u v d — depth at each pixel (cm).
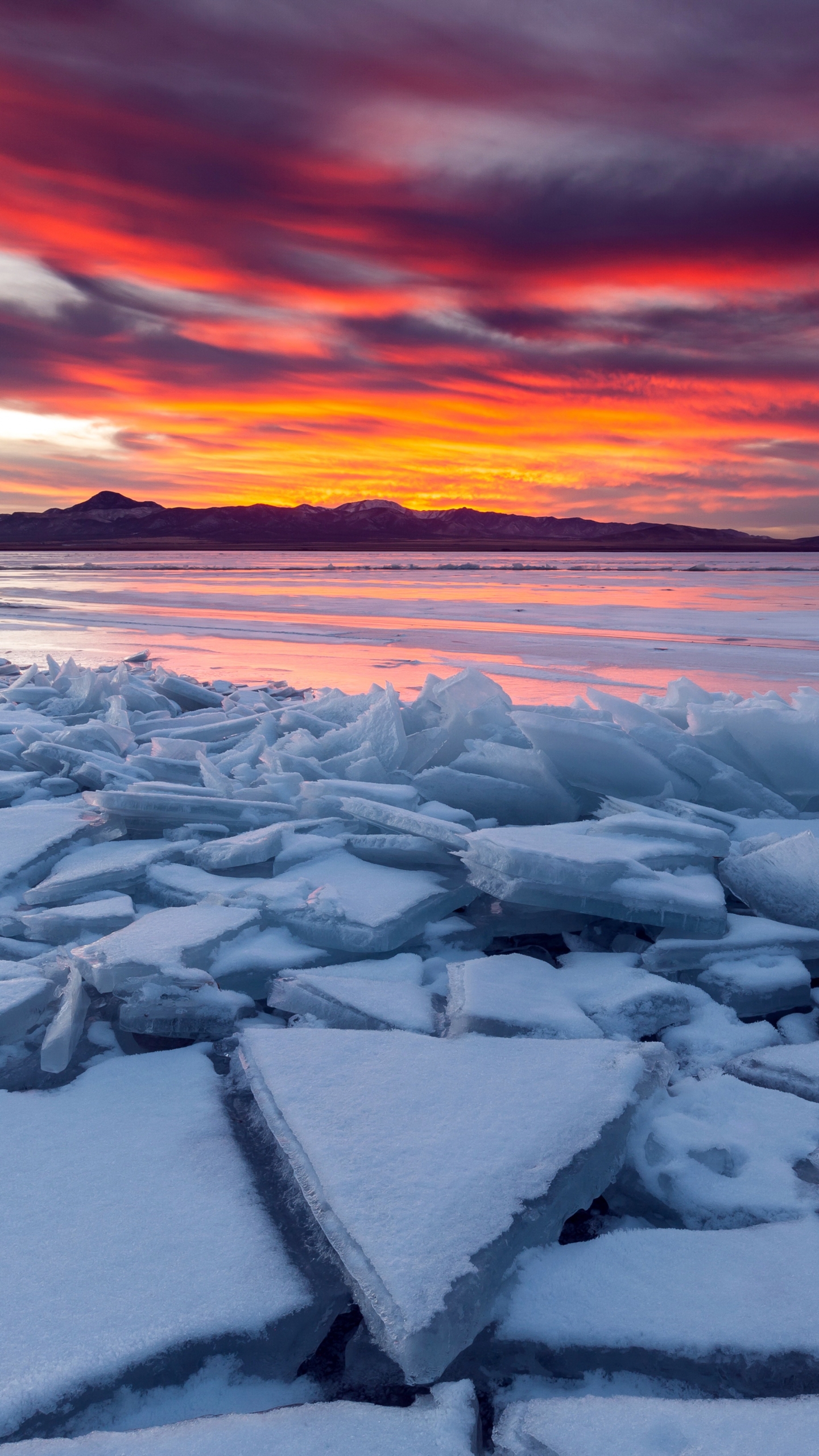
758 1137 214
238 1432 129
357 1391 152
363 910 322
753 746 509
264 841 386
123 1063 249
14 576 7075
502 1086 207
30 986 269
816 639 2011
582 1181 184
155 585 5131
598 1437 128
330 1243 168
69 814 470
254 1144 208
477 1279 150
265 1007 300
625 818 387
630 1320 155
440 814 447
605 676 1370
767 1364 147
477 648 1822
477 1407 138
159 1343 147
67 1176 194
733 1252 173
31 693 842
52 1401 138
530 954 348
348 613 2848
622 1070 214
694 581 5841
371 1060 220
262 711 792
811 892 345
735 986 296
